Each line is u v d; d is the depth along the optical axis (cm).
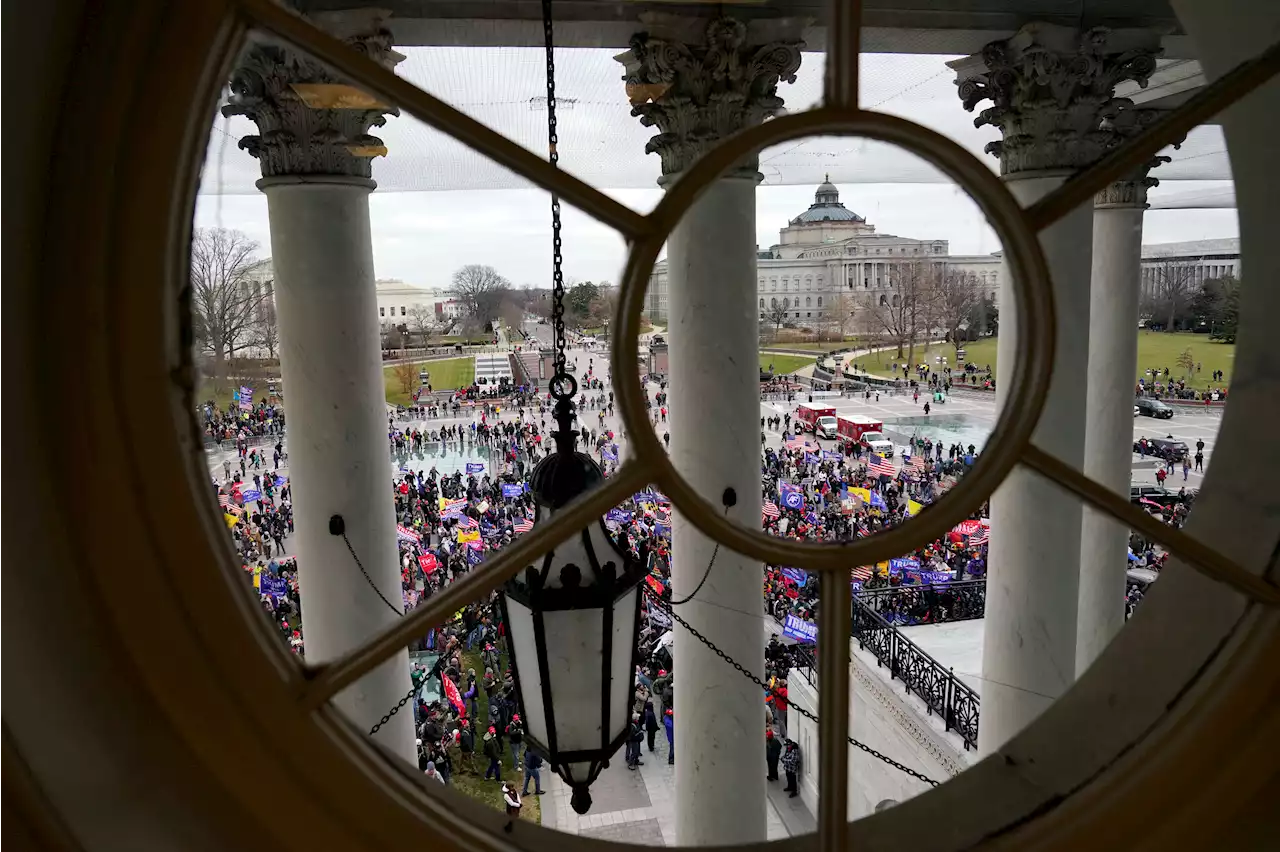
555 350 516
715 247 893
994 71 1011
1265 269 289
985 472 244
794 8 906
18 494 189
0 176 179
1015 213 235
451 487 4412
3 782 192
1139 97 1455
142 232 187
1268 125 275
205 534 202
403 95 210
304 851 213
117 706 203
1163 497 3120
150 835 206
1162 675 278
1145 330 4306
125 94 185
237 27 197
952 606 2348
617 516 3238
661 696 2464
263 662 209
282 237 876
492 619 2455
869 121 225
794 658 2281
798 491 3862
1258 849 250
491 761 2236
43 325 189
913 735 1655
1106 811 248
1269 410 286
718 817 960
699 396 912
